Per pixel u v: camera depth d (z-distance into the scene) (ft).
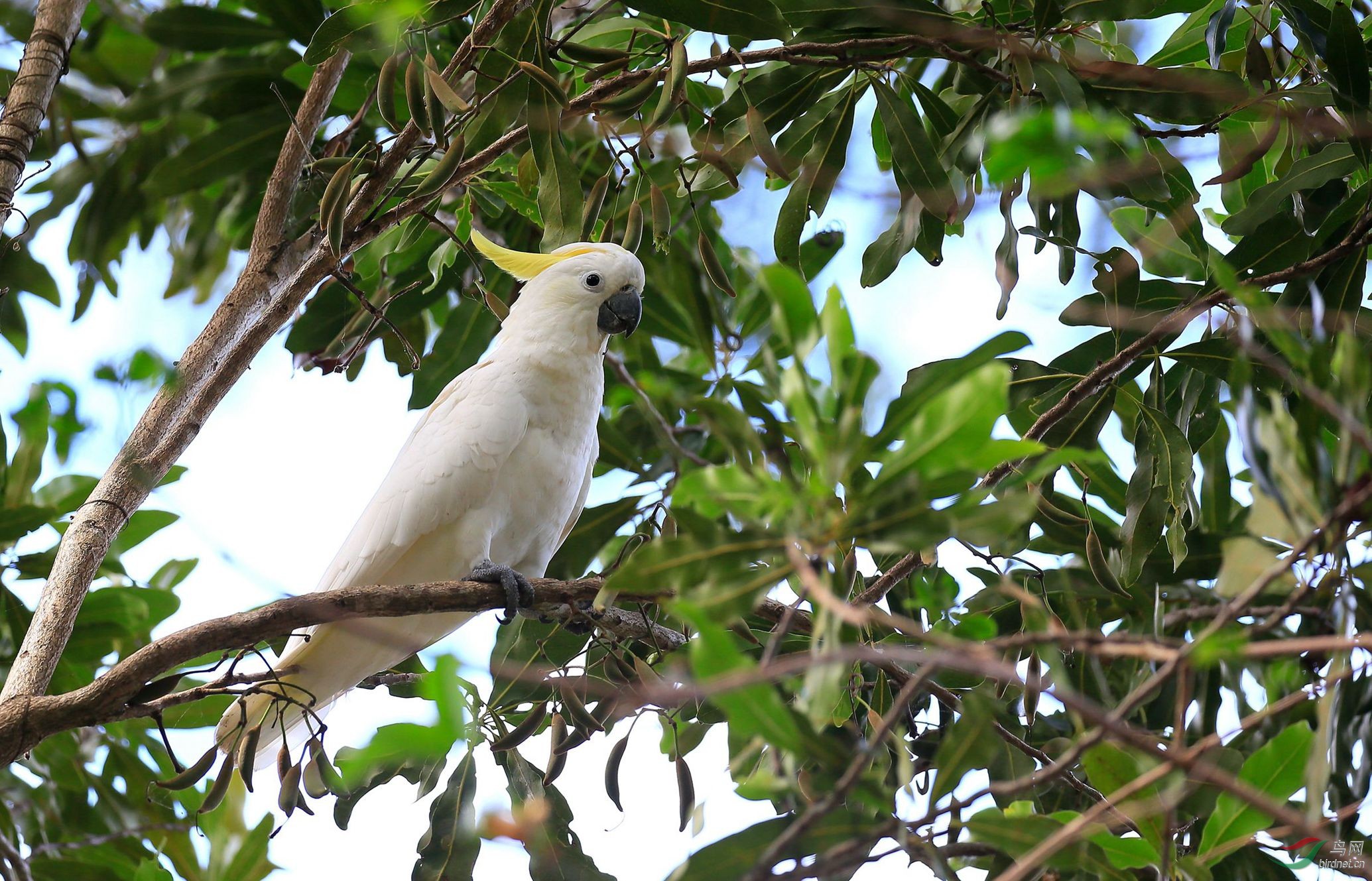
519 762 29.94
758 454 17.83
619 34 36.04
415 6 21.53
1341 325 27.12
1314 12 27.86
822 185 30.73
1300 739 19.48
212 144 40.93
